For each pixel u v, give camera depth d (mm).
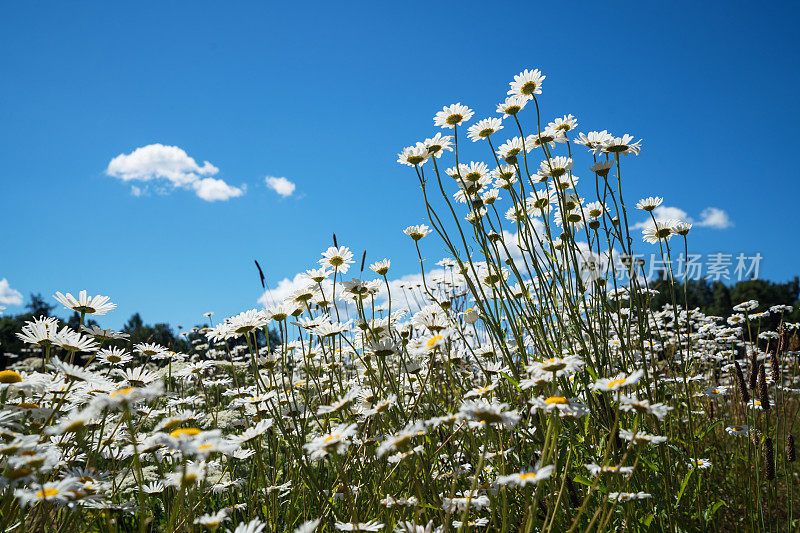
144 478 2449
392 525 2051
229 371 5523
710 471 3002
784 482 3314
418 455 2096
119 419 2621
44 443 1791
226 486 2621
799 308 5047
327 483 2846
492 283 3279
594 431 2502
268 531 2371
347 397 2219
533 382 1900
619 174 3162
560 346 2896
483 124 3619
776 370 3182
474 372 3875
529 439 2561
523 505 2248
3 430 1592
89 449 2191
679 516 2506
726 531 2807
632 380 1644
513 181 3686
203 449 1514
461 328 3695
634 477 2443
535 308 3064
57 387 2121
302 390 3715
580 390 2645
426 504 2100
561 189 3350
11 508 1778
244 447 2672
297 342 3953
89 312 2559
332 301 3596
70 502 1585
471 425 1692
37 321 2314
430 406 3082
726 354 5223
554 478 2080
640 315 3027
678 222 3307
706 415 3627
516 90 3510
